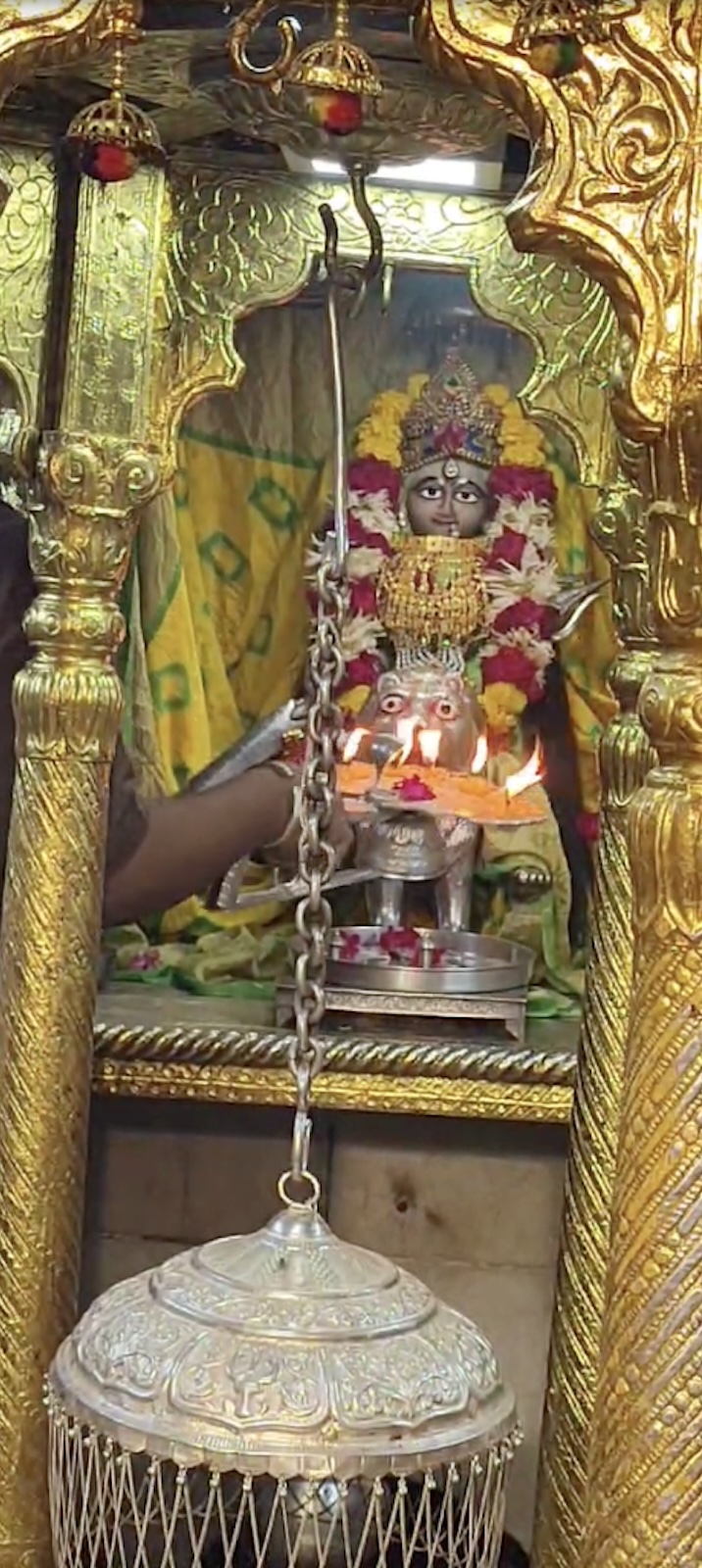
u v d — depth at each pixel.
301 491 1.43
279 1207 1.39
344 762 1.25
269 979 1.40
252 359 1.42
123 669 1.38
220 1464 0.73
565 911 1.41
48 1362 1.10
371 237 1.06
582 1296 1.12
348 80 0.85
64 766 1.11
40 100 1.17
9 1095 1.10
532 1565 1.16
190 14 0.93
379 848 1.33
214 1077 1.25
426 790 1.24
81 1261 1.39
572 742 1.43
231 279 1.22
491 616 1.40
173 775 1.40
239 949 1.41
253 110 1.00
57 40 0.83
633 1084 0.79
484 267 1.26
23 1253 1.10
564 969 1.41
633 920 0.80
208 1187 1.39
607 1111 1.13
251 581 1.43
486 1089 1.26
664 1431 0.77
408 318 1.43
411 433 1.39
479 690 1.42
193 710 1.40
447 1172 1.39
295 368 1.42
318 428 1.43
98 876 1.13
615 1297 0.79
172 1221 1.39
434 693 1.32
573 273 1.24
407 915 1.40
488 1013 1.28
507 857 1.40
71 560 1.11
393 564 1.38
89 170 0.97
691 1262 0.77
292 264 1.23
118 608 1.16
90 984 1.13
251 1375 0.75
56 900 1.11
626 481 1.15
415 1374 0.77
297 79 0.85
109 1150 1.39
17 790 1.13
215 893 1.29
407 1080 1.26
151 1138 1.39
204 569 1.42
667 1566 0.77
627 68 0.77
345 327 1.42
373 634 1.38
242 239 1.22
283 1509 0.76
